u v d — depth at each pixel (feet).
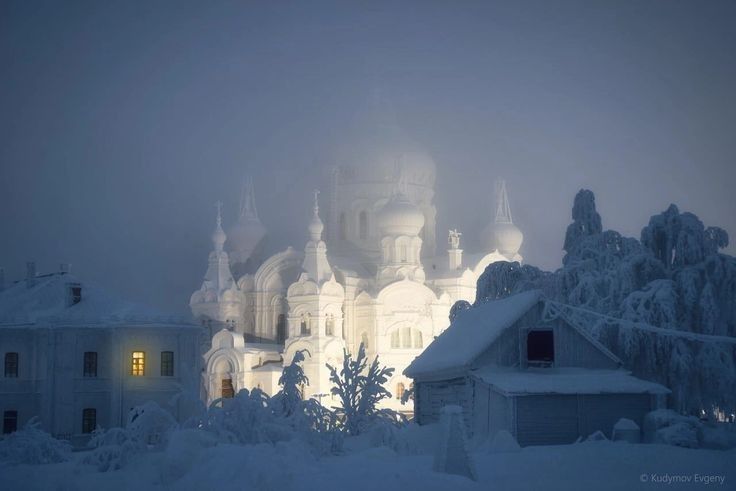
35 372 214.28
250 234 406.82
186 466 91.40
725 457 101.19
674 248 172.65
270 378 337.31
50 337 213.25
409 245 373.81
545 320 141.28
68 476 100.48
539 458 101.30
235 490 82.69
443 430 89.04
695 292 162.09
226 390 343.05
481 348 139.03
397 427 135.03
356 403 136.87
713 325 159.02
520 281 202.39
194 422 110.42
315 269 360.69
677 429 118.42
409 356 355.97
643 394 132.87
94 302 228.43
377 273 377.30
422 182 407.44
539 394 128.47
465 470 87.35
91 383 214.90
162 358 220.43
